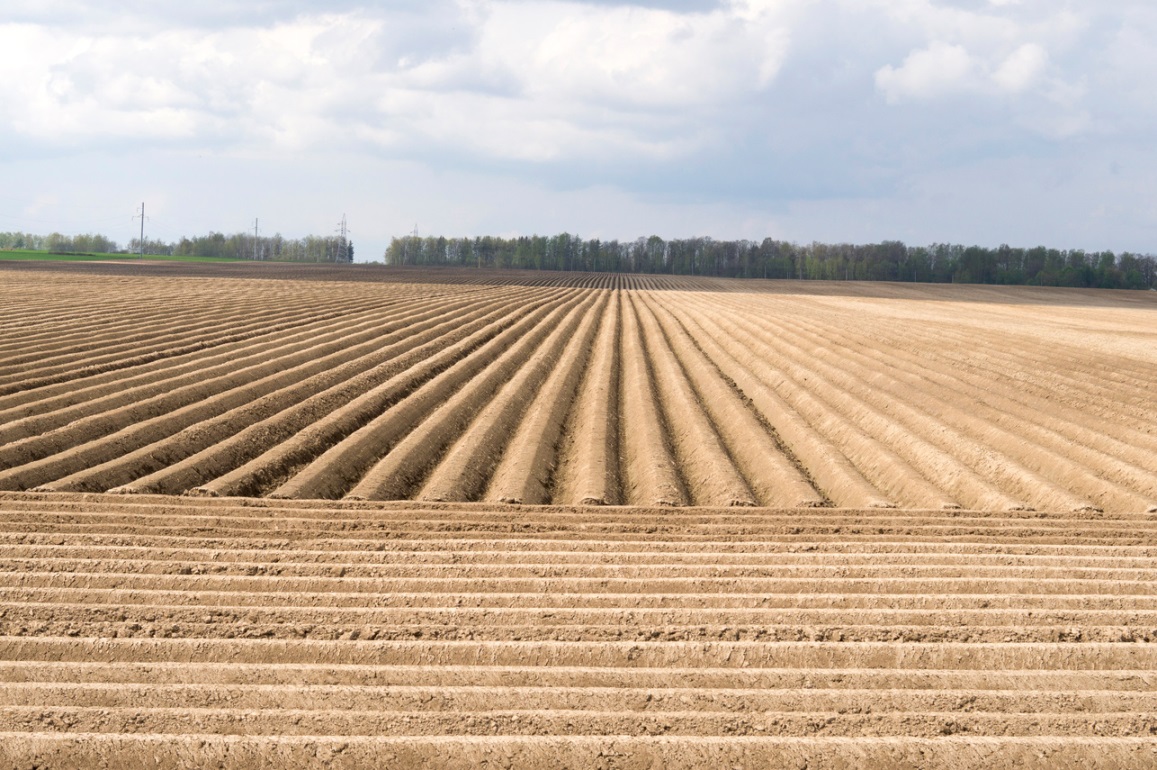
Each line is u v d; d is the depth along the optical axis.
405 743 6.46
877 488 15.62
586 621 8.78
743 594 9.48
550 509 13.23
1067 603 9.41
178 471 14.34
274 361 23.61
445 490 14.22
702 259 152.50
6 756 6.25
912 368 24.83
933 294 77.44
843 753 6.50
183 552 10.38
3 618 8.58
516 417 19.53
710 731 6.79
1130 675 7.77
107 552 10.38
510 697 7.18
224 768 6.26
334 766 6.29
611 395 22.16
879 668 8.02
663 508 13.49
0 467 14.31
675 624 8.74
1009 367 25.14
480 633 8.44
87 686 7.16
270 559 10.34
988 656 8.16
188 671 7.54
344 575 9.95
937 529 12.41
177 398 19.11
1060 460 15.70
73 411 17.58
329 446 16.78
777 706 7.18
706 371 24.81
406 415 18.84
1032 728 6.89
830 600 9.34
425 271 97.12
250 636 8.36
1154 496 14.39
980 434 17.92
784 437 18.59
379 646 8.10
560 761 6.39
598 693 7.24
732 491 14.70
